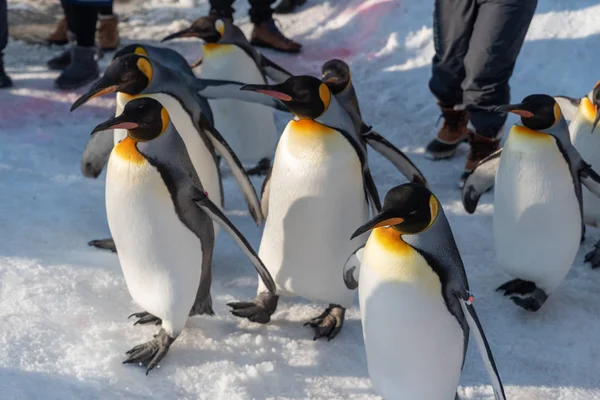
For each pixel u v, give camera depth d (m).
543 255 4.09
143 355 3.61
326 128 3.53
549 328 4.20
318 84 3.50
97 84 3.76
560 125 3.92
